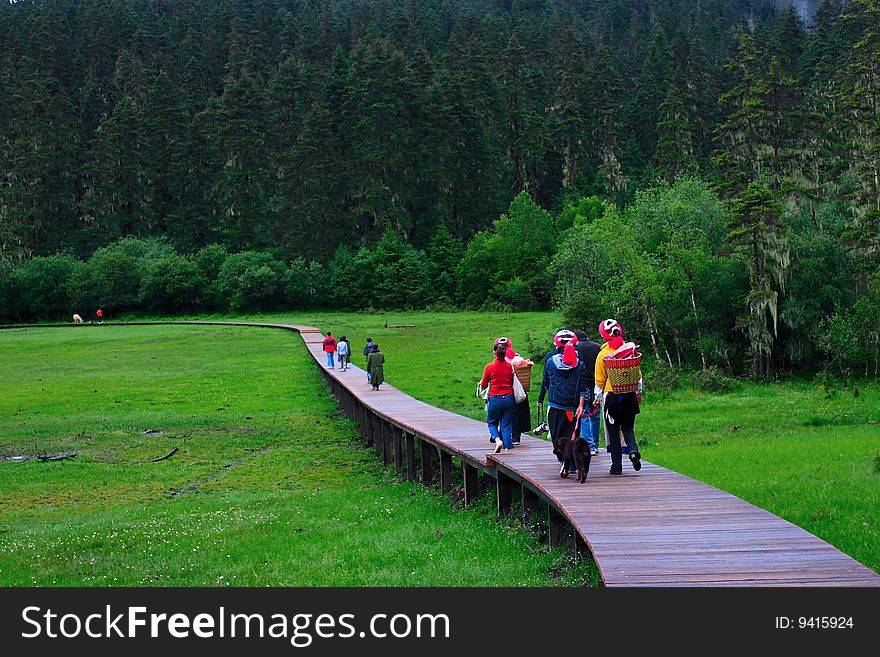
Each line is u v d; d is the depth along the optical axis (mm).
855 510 11023
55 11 184125
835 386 35125
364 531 13008
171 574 10984
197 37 180750
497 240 103938
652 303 44938
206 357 57250
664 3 195500
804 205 45844
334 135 136000
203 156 141375
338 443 25594
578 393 11734
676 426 24172
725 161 59344
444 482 16281
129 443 25469
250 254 112750
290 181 129625
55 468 21344
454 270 109062
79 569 11477
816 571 7180
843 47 95375
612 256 45812
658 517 9266
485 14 194625
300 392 38500
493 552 10891
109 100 162125
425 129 132125
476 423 19188
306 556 11484
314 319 94000
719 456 17094
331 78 147000
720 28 176250
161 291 107875
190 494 18344
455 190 130250
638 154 136625
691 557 7680
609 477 11648
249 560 11500
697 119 124938
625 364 11477
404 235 123500
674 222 48438
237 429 28312
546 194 139875
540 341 58594
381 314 99312
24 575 11242
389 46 153375
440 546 11492
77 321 97000
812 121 58281
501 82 149000
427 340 64812
